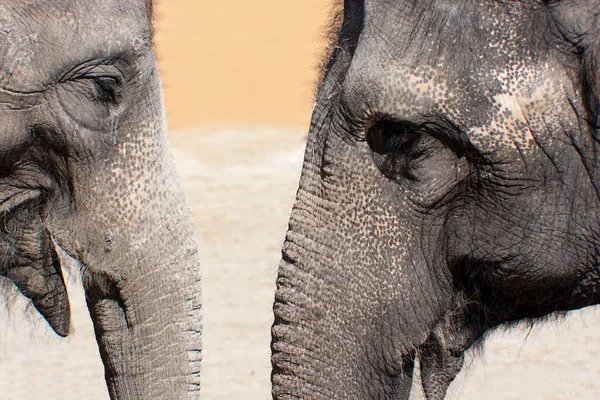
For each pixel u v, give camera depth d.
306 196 7.26
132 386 8.76
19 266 8.78
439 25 6.82
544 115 6.77
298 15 69.62
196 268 8.64
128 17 8.19
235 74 54.38
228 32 64.56
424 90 6.81
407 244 7.14
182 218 8.59
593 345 14.43
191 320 8.65
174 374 8.65
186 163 27.62
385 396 7.38
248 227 20.22
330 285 7.19
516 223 7.02
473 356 8.05
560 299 7.39
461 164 6.98
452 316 7.50
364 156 7.05
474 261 7.23
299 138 32.81
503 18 6.73
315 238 7.21
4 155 8.17
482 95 6.77
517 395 12.34
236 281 16.92
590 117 6.73
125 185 8.42
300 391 7.30
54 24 7.96
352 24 7.23
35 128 8.19
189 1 71.25
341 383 7.26
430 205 7.05
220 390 12.44
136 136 8.41
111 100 8.32
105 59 8.12
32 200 8.54
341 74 7.20
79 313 15.73
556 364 13.59
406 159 7.02
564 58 6.72
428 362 7.65
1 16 7.84
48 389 12.52
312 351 7.26
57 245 8.77
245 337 14.48
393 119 6.89
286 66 56.62
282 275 7.33
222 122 40.84
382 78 6.86
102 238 8.48
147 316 8.59
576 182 6.89
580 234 6.98
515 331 8.30
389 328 7.24
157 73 8.48
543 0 6.70
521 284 7.26
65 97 8.15
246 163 27.84
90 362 13.66
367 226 7.12
